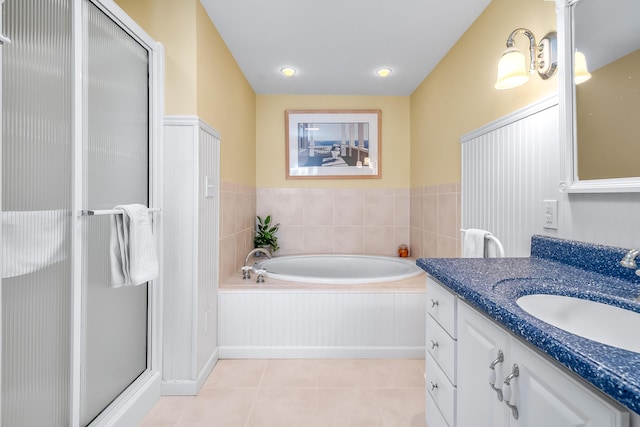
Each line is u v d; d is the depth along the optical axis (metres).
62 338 1.13
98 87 1.32
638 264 0.98
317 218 3.42
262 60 2.60
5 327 0.94
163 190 1.79
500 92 1.77
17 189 0.96
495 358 0.87
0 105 0.87
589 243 1.17
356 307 2.20
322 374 2.00
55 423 1.10
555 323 0.93
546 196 1.41
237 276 2.48
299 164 3.40
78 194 1.18
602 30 1.13
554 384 0.65
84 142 1.23
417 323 2.21
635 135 1.01
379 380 1.93
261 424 1.55
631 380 0.45
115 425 1.38
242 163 2.82
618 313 0.84
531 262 1.30
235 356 2.19
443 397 1.21
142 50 1.66
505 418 0.82
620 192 1.07
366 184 3.42
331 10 1.96
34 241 1.01
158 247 1.76
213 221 2.08
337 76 2.93
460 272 1.12
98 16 1.31
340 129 3.39
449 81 2.43
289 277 2.36
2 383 0.93
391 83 3.10
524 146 1.55
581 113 1.22
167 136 1.79
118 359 1.49
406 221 3.43
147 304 1.73
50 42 1.07
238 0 1.85
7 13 0.92
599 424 0.54
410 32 2.20
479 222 1.96
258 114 3.38
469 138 2.07
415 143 3.24
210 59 2.02
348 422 1.56
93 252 1.30
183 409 1.67
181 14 1.80
